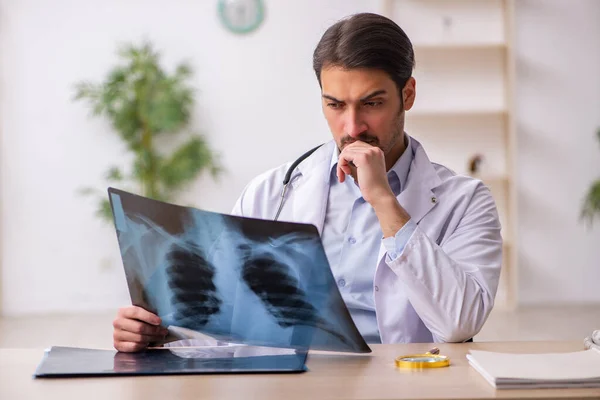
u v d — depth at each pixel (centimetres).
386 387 129
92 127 701
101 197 703
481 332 559
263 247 145
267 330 154
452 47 676
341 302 145
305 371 143
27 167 700
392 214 174
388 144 186
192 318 159
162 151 704
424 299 172
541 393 124
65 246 704
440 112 671
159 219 154
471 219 197
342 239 204
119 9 700
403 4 692
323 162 209
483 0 691
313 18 704
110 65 701
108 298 707
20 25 695
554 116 705
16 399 126
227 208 709
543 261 707
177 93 680
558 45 704
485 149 696
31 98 698
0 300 697
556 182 706
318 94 706
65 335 575
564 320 613
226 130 707
